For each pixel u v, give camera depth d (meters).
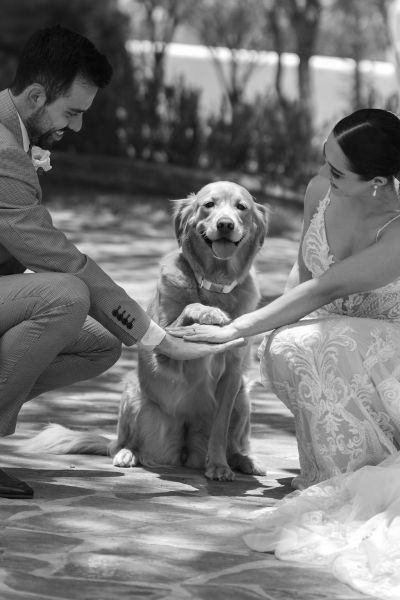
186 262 4.85
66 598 2.98
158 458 5.00
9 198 3.96
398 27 17.84
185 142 22.31
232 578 3.22
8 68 22.83
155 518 3.86
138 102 22.34
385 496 3.74
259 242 5.02
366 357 4.02
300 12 24.09
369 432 4.04
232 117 22.73
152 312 4.92
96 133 22.06
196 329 4.25
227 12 25.52
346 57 28.62
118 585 3.10
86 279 4.08
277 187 21.42
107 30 23.14
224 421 4.80
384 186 4.05
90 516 3.83
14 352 3.99
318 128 23.81
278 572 3.30
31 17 22.70
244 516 3.94
